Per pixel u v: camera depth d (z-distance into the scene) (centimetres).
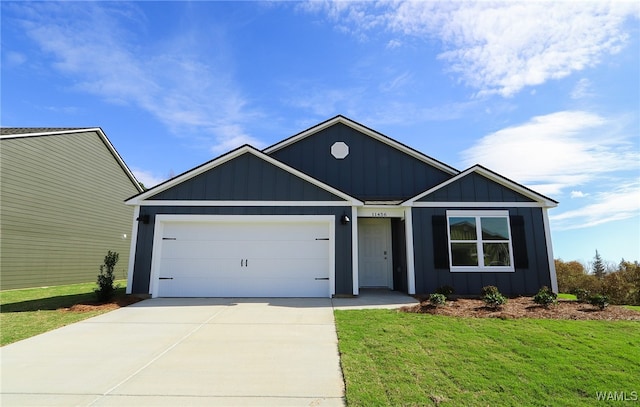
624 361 427
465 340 512
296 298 921
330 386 366
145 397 342
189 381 380
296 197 976
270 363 434
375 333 555
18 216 1243
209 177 984
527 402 328
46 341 534
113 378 389
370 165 1239
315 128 1252
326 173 1231
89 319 678
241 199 973
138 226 952
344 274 937
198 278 945
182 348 495
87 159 1611
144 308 782
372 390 351
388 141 1247
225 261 955
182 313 728
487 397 337
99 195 1694
